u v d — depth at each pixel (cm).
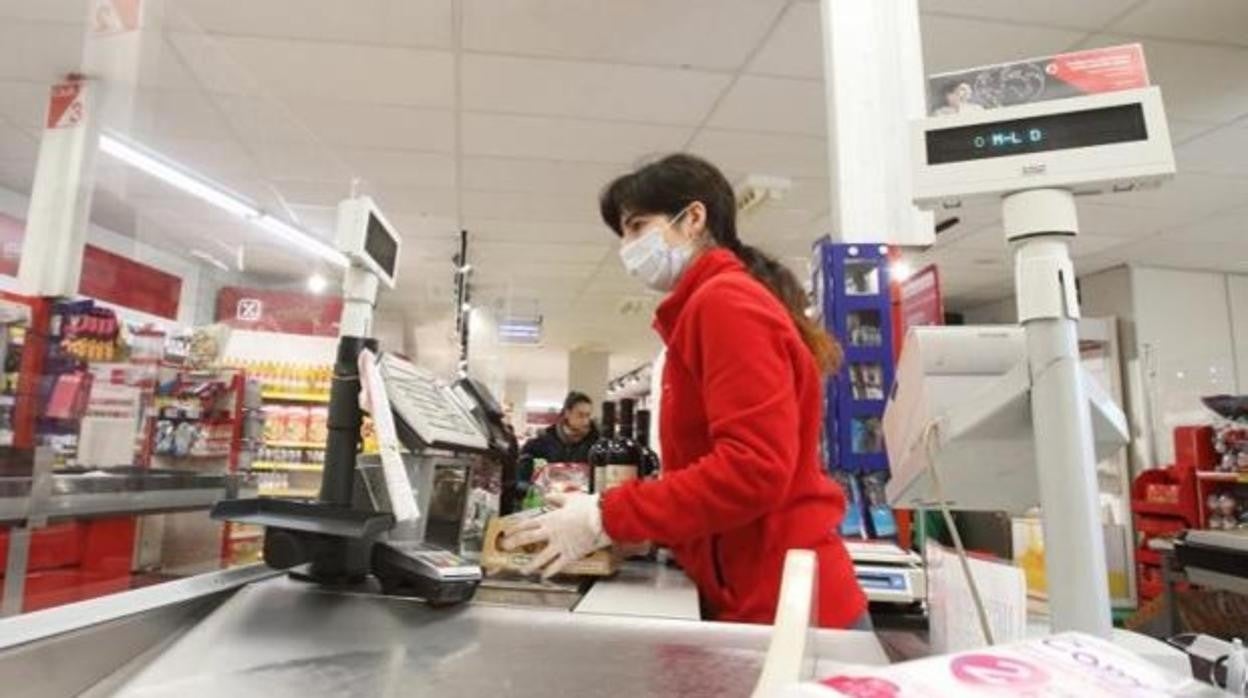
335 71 341
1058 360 74
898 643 95
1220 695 47
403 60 331
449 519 115
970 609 76
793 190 475
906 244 197
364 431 95
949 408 83
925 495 92
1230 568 250
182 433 281
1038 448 74
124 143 403
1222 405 402
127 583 93
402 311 913
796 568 49
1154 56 317
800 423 98
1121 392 607
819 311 196
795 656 42
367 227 94
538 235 590
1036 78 81
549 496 103
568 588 101
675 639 74
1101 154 75
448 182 478
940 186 79
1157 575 433
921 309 186
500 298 827
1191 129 381
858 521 178
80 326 248
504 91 358
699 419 103
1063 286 75
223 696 56
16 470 143
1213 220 511
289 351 457
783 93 354
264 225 552
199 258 643
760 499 84
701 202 114
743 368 88
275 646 68
